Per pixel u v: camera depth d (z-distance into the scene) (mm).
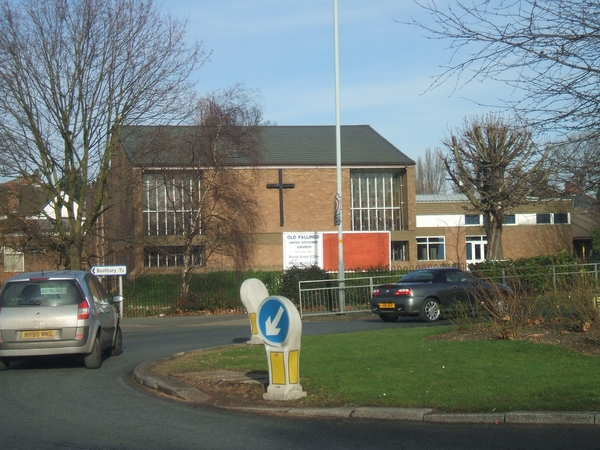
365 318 22312
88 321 11734
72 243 26547
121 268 23500
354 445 6664
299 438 6973
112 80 25688
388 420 7633
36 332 11422
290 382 8633
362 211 41719
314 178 40188
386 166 41000
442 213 47688
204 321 24344
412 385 8680
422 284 19250
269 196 39625
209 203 30391
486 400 7836
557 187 8750
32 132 25141
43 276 11961
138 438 7078
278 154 40719
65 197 30125
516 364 9742
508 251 46375
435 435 6953
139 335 19000
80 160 26375
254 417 7969
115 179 28891
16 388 10242
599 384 8312
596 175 8430
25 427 7633
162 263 35188
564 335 11992
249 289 14234
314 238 31328
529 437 6754
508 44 8242
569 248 46469
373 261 33031
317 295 24188
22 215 26344
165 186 30938
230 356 12258
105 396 9523
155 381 10102
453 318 15711
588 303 12125
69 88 25266
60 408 8695
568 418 7172
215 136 30109
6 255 31516
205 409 8500
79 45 25203
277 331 8609
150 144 27578
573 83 8203
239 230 31000
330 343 12898
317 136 43656
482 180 30484
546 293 14477
